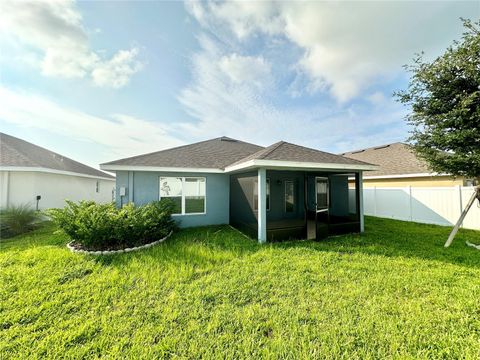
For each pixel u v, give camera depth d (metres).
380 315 2.88
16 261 4.72
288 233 7.07
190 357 2.25
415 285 3.69
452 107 5.64
